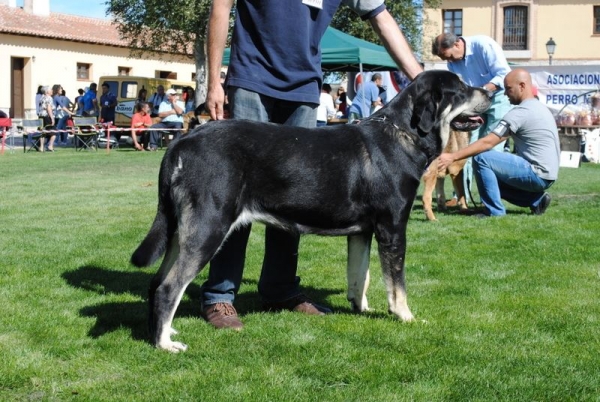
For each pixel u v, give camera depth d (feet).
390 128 14.58
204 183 13.09
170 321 13.28
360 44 54.13
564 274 19.07
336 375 11.95
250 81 15.06
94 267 20.08
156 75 160.56
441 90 14.74
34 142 75.41
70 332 14.26
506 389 11.35
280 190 13.78
